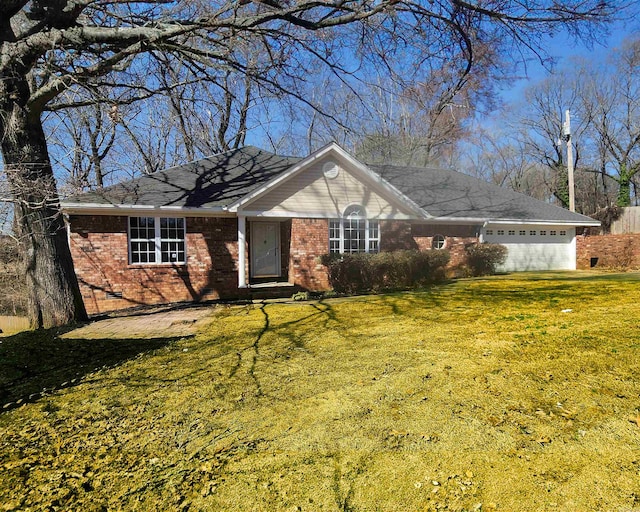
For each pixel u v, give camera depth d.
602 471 2.46
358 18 7.57
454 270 14.95
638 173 33.34
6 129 7.94
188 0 7.77
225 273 12.53
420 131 22.42
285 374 4.71
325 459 2.89
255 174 14.18
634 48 26.27
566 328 5.52
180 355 5.81
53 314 8.55
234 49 8.84
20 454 3.22
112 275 11.52
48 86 7.70
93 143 19.62
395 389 4.00
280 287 12.41
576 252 17.62
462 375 4.17
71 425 3.73
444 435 3.06
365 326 6.90
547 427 3.02
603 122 29.59
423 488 2.49
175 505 2.50
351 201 13.28
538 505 2.24
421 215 14.09
